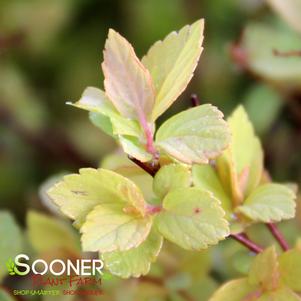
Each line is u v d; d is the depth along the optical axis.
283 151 0.57
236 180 0.35
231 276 0.43
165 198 0.32
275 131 0.57
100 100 0.34
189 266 0.41
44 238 0.41
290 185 0.40
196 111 0.33
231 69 0.60
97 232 0.32
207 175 0.36
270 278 0.35
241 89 0.61
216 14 0.62
